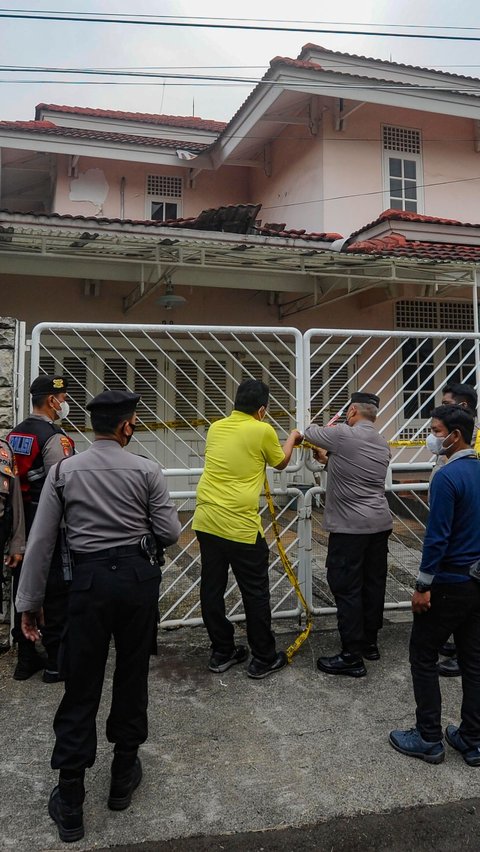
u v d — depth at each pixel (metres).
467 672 3.09
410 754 3.09
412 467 4.78
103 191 12.00
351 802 2.76
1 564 3.89
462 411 3.13
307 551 4.66
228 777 2.91
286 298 9.54
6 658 4.15
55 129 11.50
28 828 2.58
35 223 7.13
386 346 9.91
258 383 4.07
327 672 3.97
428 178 11.44
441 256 8.22
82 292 8.84
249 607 3.87
